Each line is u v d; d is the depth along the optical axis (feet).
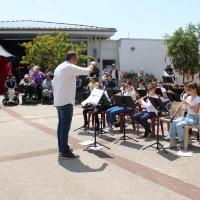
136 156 17.06
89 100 20.59
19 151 18.34
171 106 20.95
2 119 29.14
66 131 16.62
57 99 16.57
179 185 13.12
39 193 12.53
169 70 41.09
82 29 56.29
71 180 13.79
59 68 16.56
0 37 57.11
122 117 23.02
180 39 56.59
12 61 51.85
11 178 14.08
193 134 21.85
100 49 59.16
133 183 13.38
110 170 14.94
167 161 16.17
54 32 51.34
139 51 59.98
